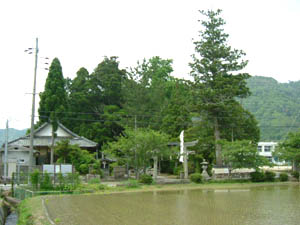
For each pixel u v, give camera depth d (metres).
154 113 55.09
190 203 19.22
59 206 17.61
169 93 63.66
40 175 23.53
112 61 60.78
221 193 25.11
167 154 32.72
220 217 14.52
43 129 45.47
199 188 29.17
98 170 34.69
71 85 59.19
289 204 18.88
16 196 24.08
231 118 40.66
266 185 32.69
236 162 33.09
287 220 13.88
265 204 18.84
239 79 39.91
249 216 14.83
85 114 55.91
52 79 46.91
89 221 13.47
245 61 40.28
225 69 40.62
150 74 58.81
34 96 28.31
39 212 15.17
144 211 16.14
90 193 24.56
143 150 31.47
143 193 25.03
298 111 80.12
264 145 71.19
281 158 39.22
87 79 59.56
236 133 43.62
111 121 53.09
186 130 44.84
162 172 48.56
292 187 30.67
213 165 39.50
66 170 28.45
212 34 41.41
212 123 41.16
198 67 40.38
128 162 32.41
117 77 59.41
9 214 18.52
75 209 16.62
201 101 39.91
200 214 15.32
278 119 77.38
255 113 82.19
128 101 55.66
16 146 41.34
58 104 45.88
